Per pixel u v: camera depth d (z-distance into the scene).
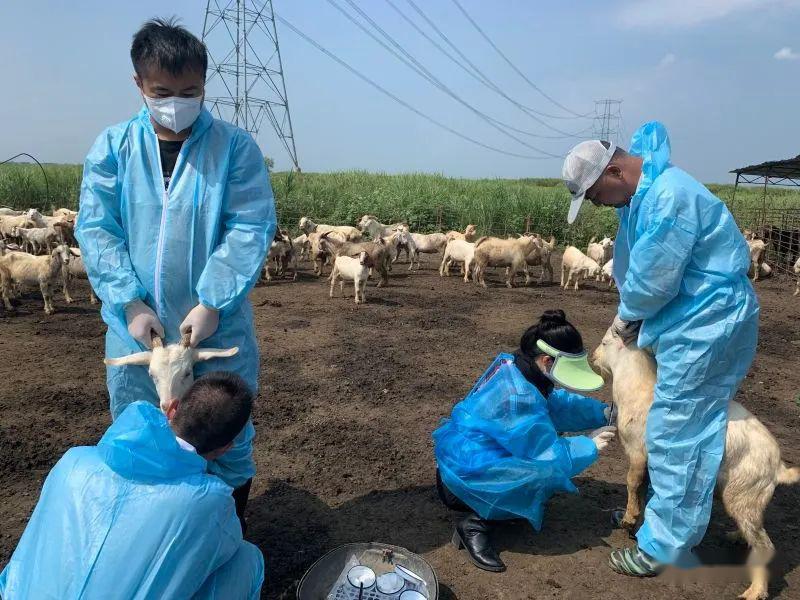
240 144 3.15
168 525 2.03
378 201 23.89
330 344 8.43
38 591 1.97
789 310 11.82
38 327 9.16
